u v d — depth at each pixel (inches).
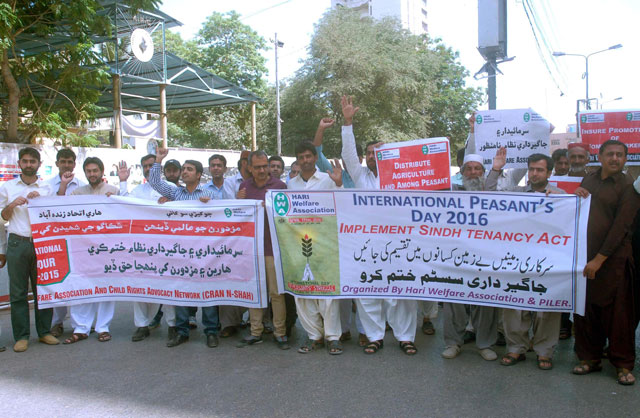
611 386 158.7
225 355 196.4
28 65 384.2
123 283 217.8
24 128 390.0
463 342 196.7
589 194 170.4
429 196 187.2
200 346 208.8
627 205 161.2
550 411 141.9
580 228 170.9
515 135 211.3
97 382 170.2
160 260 214.7
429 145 194.2
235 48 1344.7
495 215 180.7
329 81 1154.7
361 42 1158.3
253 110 772.0
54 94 404.8
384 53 1176.8
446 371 173.9
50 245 214.5
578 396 151.6
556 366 177.5
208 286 210.1
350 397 153.8
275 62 1125.7
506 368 175.9
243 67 1336.1
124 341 217.8
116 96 554.6
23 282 209.9
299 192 196.9
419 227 189.2
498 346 202.8
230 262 208.5
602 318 166.7
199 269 211.0
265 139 1296.8
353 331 228.8
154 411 147.3
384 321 199.3
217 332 213.8
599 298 164.7
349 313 212.5
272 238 199.5
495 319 185.5
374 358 188.5
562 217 173.2
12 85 350.6
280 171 277.6
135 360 192.1
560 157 232.2
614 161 164.7
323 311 196.9
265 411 145.6
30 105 388.8
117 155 366.3
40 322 215.3
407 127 1222.9
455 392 155.9
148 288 215.5
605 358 185.2
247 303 207.2
